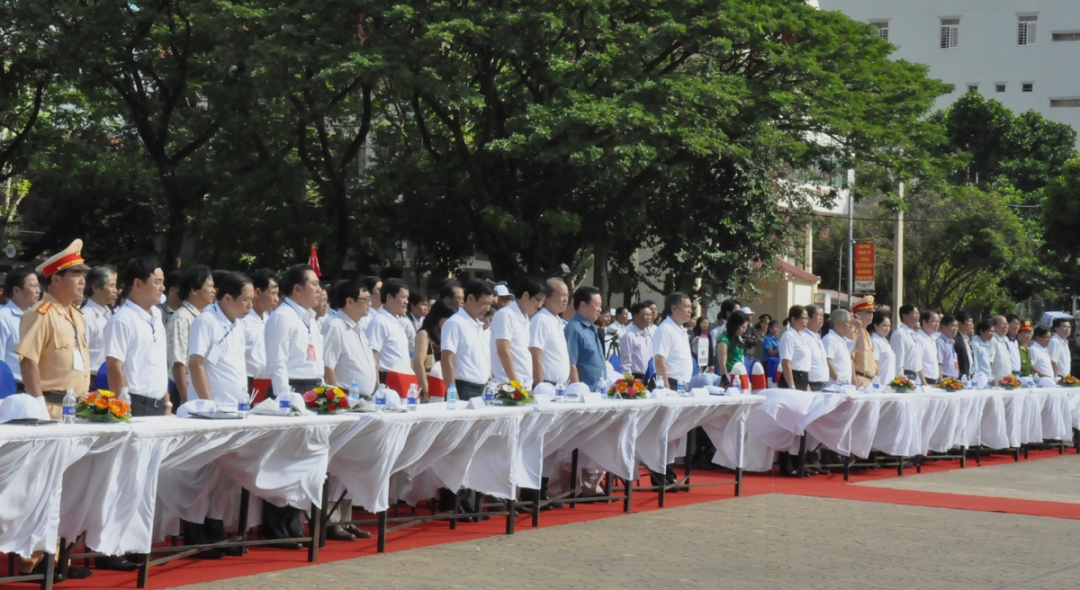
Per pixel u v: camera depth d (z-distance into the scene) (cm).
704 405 978
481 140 2058
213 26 1791
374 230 2177
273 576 646
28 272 841
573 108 1706
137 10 2059
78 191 2423
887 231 3872
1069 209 3222
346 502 777
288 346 750
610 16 1816
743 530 842
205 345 716
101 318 823
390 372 891
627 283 2514
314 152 2311
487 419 789
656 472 948
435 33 1659
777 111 1897
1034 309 4450
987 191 4134
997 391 1390
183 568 667
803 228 2622
